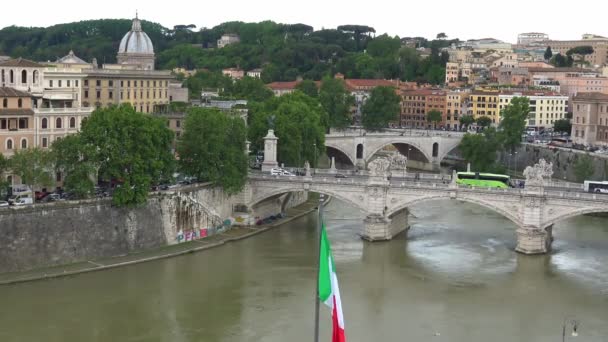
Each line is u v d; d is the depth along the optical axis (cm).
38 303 10812
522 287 12119
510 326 10450
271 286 11888
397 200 14875
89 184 12950
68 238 12512
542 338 10038
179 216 14175
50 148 13850
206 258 13400
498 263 13475
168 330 10031
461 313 10919
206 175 14988
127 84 19775
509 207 14250
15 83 15075
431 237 15388
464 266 13262
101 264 12538
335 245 14588
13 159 12575
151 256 13150
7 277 11619
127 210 13312
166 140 14250
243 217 15688
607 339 10038
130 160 13200
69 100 15800
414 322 10550
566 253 14250
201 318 10488
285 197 17375
